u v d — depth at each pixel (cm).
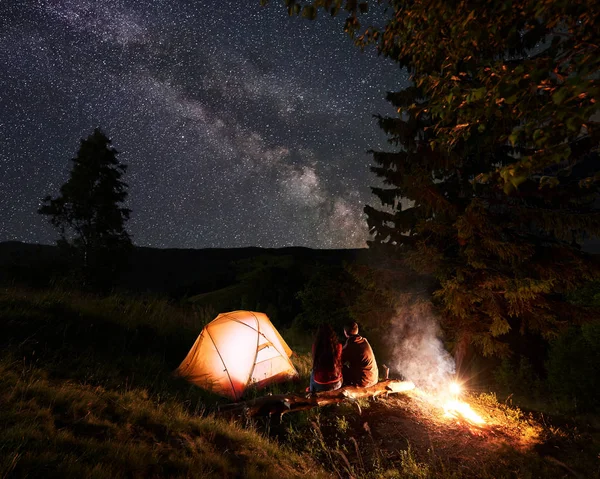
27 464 322
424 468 462
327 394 610
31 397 447
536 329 860
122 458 367
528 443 557
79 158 2356
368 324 1000
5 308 691
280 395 596
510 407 730
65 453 352
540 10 242
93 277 2156
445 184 920
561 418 695
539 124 240
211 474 389
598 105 210
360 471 471
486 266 805
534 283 739
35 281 1130
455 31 304
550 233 852
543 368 1102
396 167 977
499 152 884
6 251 3947
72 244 2291
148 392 575
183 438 453
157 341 815
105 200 2344
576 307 846
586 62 221
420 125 912
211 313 1116
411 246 989
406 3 340
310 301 1403
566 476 463
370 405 641
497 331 812
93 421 429
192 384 664
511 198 840
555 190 792
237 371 691
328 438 546
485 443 542
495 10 272
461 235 764
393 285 943
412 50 371
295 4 312
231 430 508
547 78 239
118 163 2447
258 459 449
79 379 546
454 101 293
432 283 944
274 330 789
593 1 230
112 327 780
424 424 588
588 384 819
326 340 632
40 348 606
